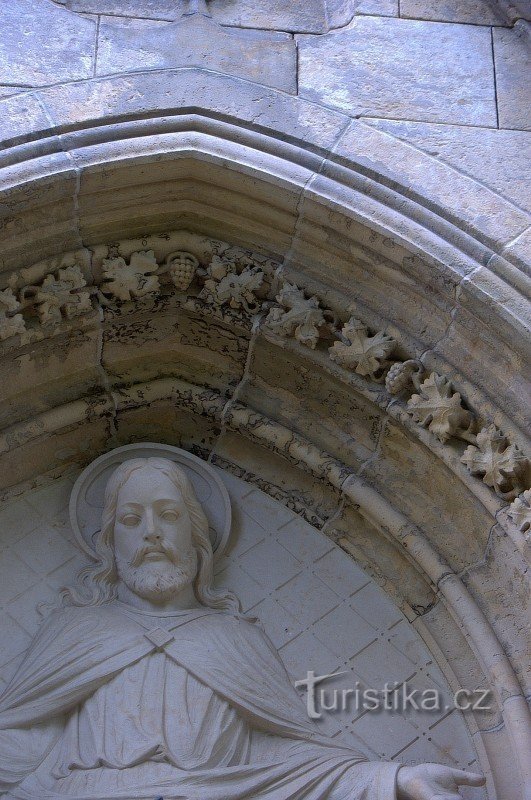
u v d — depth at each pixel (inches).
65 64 203.0
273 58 209.9
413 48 215.0
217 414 211.9
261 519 209.9
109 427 212.2
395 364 196.7
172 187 200.4
